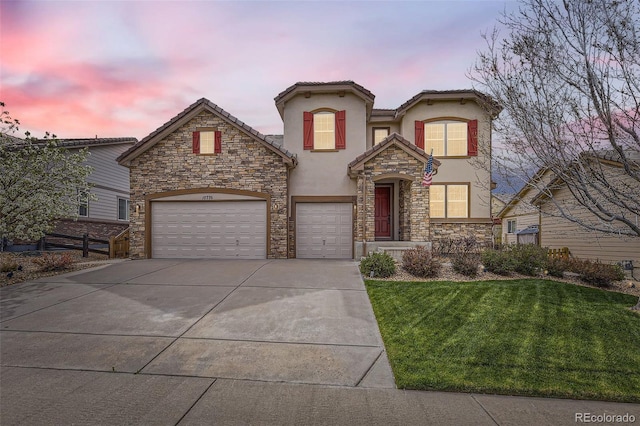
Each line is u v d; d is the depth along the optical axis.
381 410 3.07
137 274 9.13
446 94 14.38
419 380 3.58
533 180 6.54
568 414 3.03
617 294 7.31
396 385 3.54
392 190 14.54
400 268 9.76
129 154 12.76
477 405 3.17
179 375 3.73
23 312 5.91
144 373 3.77
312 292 7.20
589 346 4.44
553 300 6.55
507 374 3.71
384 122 15.66
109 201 18.19
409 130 14.89
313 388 3.47
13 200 8.65
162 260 12.12
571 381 3.57
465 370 3.81
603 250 12.34
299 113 14.26
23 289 7.51
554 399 3.30
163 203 12.94
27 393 3.32
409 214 12.69
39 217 9.11
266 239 12.66
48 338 4.77
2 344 4.56
